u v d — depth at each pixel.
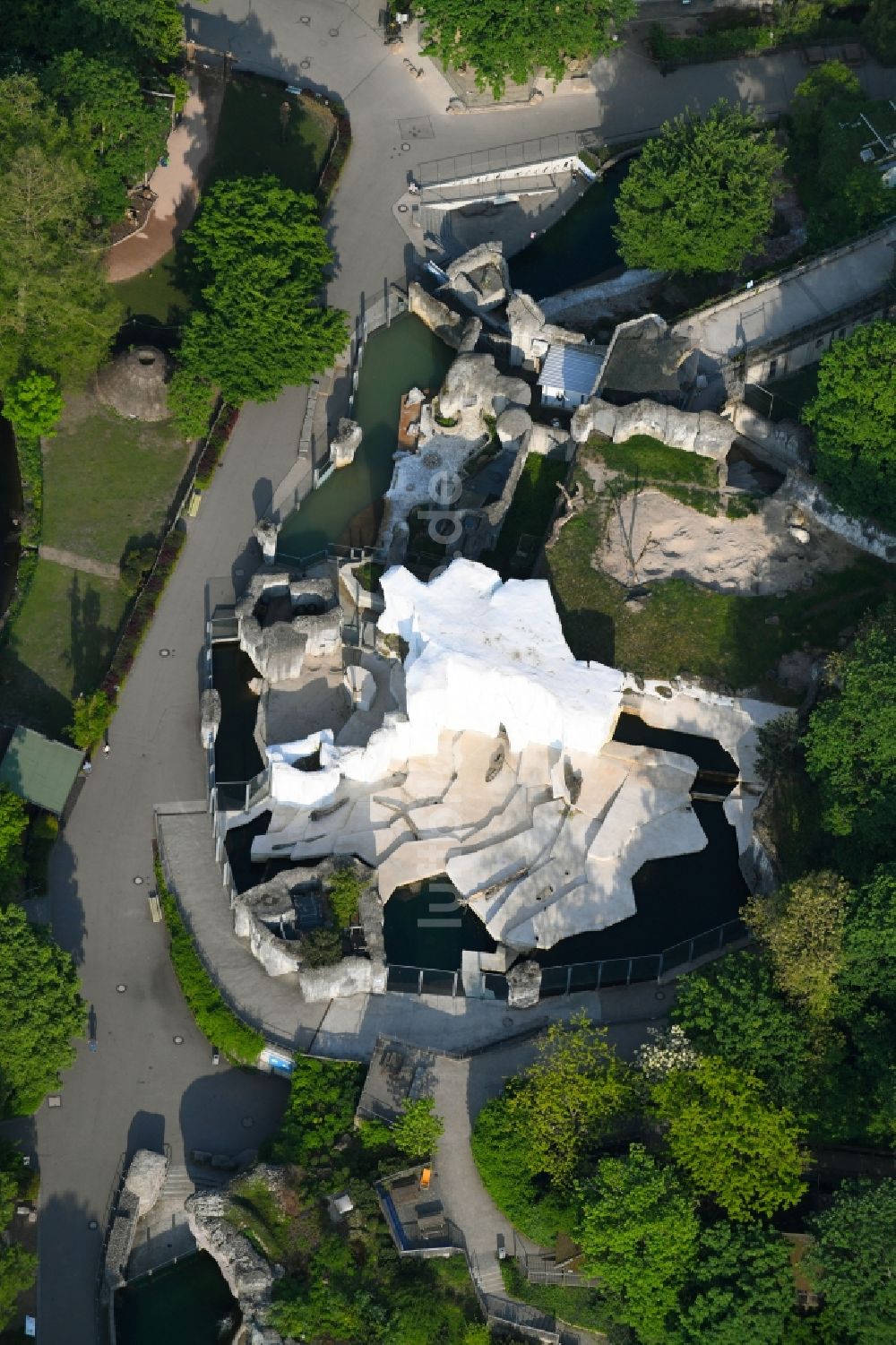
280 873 185.88
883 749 176.75
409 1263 169.00
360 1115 175.38
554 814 191.88
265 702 199.38
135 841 192.12
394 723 192.62
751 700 196.75
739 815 192.00
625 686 197.38
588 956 185.75
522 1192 169.75
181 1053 182.38
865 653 183.00
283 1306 166.00
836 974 171.38
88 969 185.62
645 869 190.25
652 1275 160.25
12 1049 170.38
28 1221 173.88
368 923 183.25
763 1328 157.88
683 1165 165.50
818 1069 169.75
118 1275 171.25
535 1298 167.62
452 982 183.00
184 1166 177.12
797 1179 166.00
